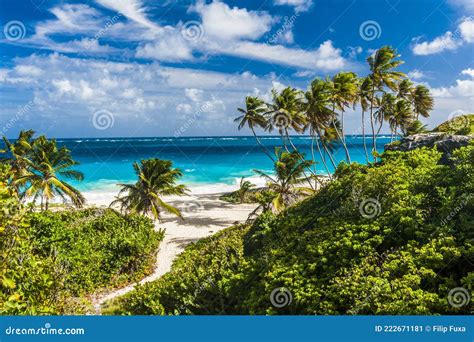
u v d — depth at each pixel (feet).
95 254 71.36
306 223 48.26
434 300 25.94
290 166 104.99
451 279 27.71
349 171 59.57
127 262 75.51
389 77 148.66
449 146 53.36
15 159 118.62
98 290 65.67
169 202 174.81
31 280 23.93
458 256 28.76
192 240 110.01
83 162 310.65
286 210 61.52
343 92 146.10
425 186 41.50
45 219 70.85
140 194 119.14
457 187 38.04
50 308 24.49
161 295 43.91
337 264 34.94
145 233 95.71
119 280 71.87
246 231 70.28
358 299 28.76
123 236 83.20
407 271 29.76
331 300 30.42
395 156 55.11
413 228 34.99
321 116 147.23
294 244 43.11
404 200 39.99
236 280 40.42
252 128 180.45
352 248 35.73
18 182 115.44
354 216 42.19
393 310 26.05
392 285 28.53
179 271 54.60
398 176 46.14
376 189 45.34
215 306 39.37
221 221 137.18
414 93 213.46
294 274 35.47
